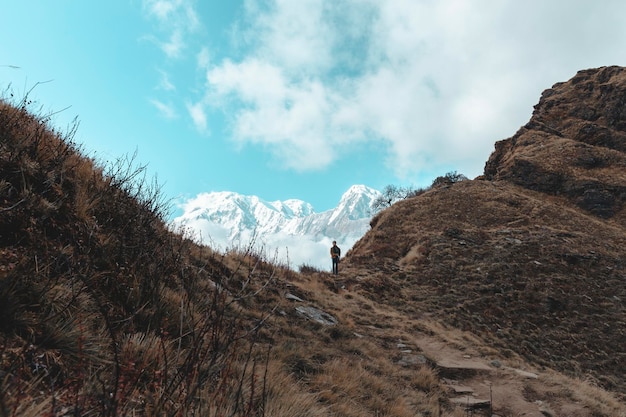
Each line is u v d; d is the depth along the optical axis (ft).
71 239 14.12
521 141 251.60
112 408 6.77
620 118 251.39
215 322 10.68
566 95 299.99
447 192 172.04
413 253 112.88
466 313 78.54
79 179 17.93
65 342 9.71
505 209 150.00
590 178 187.01
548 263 103.55
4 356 8.18
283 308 31.24
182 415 8.14
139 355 11.10
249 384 12.92
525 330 76.02
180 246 21.35
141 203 20.26
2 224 12.25
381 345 35.96
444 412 23.90
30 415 6.70
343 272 92.48
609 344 73.61
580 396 33.32
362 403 19.84
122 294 14.07
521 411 28.99
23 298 10.15
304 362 21.94
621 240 129.49
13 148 15.12
